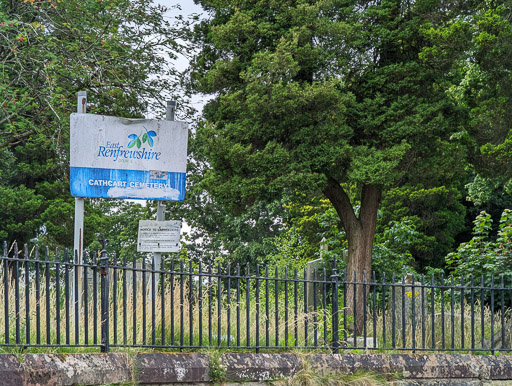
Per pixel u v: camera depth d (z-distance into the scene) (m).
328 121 14.70
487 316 11.13
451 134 17.20
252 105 14.09
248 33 15.02
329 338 8.95
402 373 7.88
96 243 30.72
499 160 17.67
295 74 14.27
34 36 15.04
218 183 15.34
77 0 16.09
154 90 17.61
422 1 15.53
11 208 24.19
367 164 14.48
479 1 17.55
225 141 14.71
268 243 31.72
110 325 7.54
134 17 17.56
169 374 6.62
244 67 15.20
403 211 28.12
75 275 6.44
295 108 14.39
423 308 8.89
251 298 13.12
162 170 9.19
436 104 15.23
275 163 14.43
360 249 15.84
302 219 25.73
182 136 9.30
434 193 28.17
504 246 13.12
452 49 15.22
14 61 15.65
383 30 15.11
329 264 15.70
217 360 6.94
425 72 15.43
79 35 15.98
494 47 17.69
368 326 11.35
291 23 14.97
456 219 30.02
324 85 14.02
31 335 7.04
